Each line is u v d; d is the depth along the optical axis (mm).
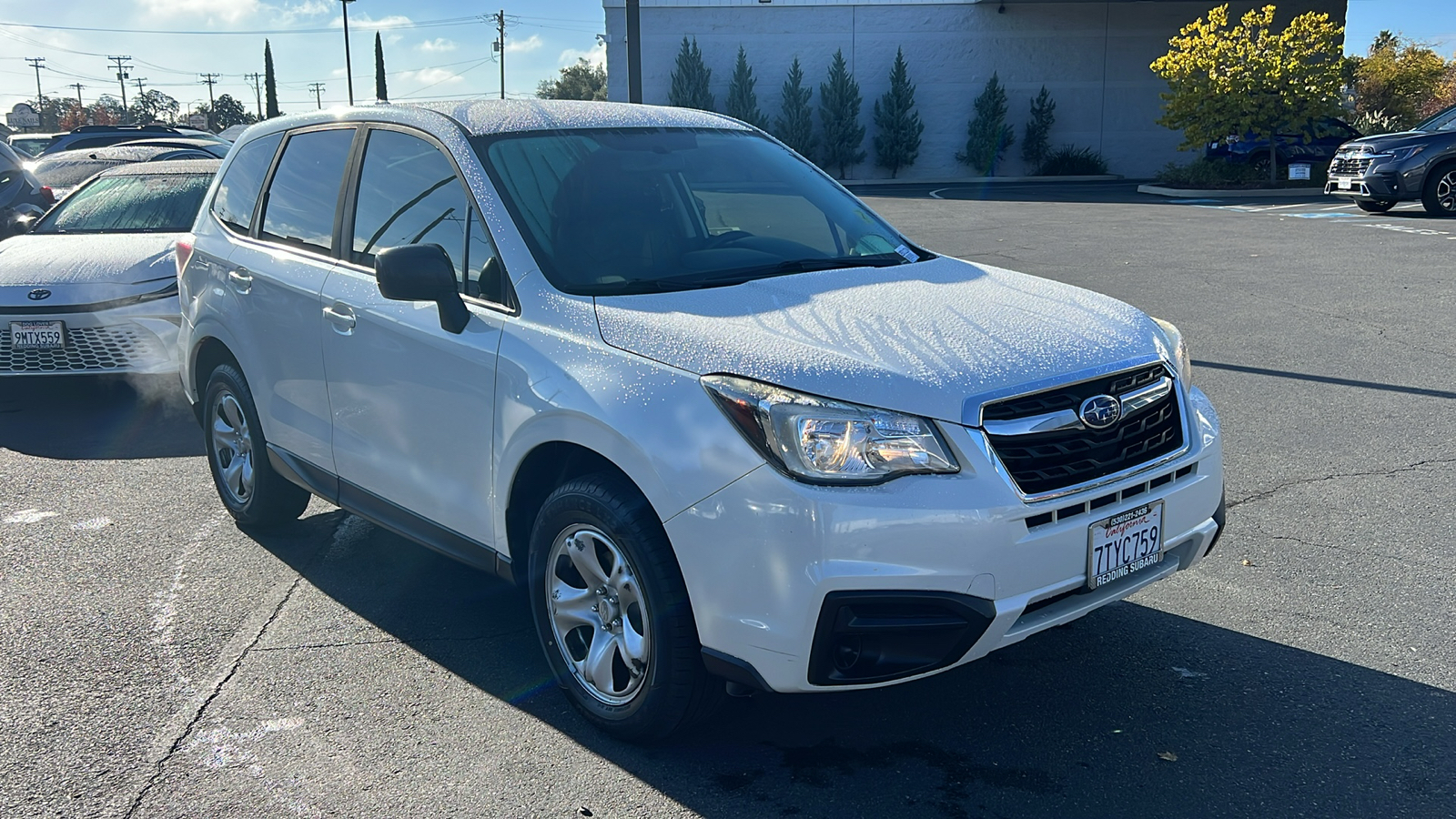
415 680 3674
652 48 34469
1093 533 2906
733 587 2801
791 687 2795
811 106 35062
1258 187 24625
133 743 3297
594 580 3242
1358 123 30109
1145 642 3828
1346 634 3844
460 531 3664
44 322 7109
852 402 2748
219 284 4797
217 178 5207
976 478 2744
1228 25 34281
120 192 8703
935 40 34688
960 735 3275
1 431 6910
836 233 4027
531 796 3000
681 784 3055
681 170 4004
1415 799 2898
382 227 3990
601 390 3041
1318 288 10648
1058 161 34625
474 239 3602
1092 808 2895
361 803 2980
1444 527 4781
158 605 4285
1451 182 16672
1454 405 6637
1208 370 7629
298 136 4645
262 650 3902
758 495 2736
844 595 2684
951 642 2760
